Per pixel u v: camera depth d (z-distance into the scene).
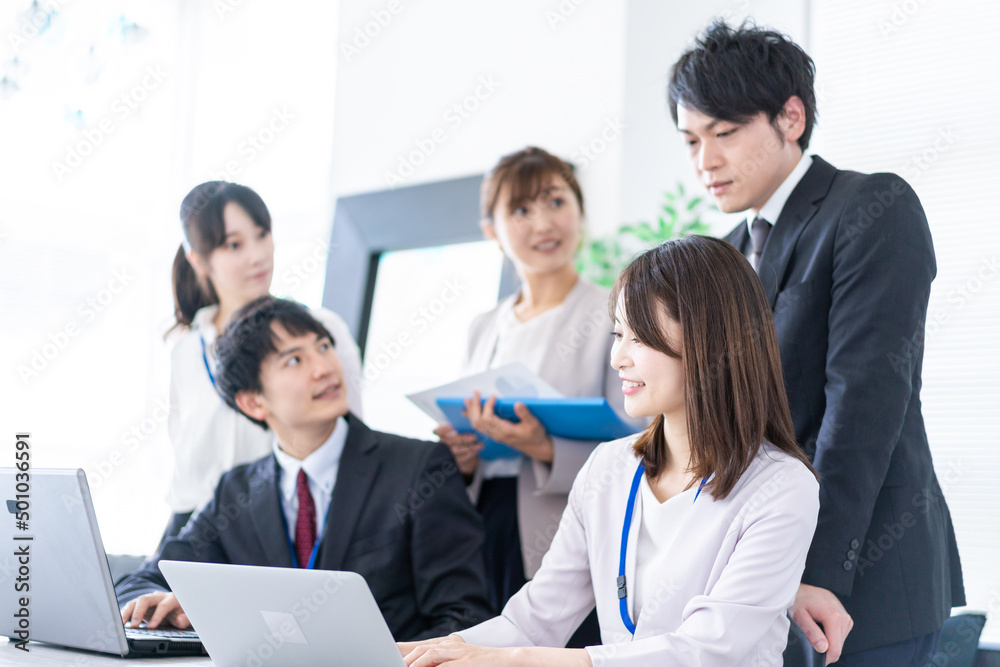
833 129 3.48
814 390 1.56
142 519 4.61
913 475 1.50
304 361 1.75
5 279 4.40
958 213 3.28
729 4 3.45
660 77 3.53
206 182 2.05
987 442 3.16
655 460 1.36
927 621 1.46
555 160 2.26
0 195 4.39
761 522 1.19
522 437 1.89
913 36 3.39
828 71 3.51
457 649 1.08
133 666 1.17
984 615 1.77
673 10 3.54
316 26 4.74
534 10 3.96
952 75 3.32
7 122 4.43
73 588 1.24
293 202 4.71
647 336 1.26
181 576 1.11
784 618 1.21
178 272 2.16
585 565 1.41
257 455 2.19
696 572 1.23
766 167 1.65
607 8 3.74
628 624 1.27
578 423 1.84
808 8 3.55
